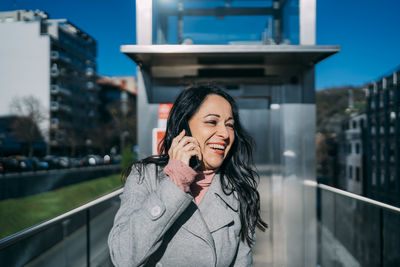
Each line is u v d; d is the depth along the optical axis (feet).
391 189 43.11
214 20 12.60
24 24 181.68
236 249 3.84
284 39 12.37
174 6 12.55
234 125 4.31
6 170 115.85
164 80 12.85
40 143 176.96
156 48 10.15
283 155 13.00
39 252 7.47
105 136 197.67
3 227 31.27
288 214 12.97
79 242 9.76
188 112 3.79
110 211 12.29
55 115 187.01
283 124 12.98
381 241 9.72
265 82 12.96
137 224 3.03
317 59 11.82
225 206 3.87
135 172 3.81
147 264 3.46
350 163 69.15
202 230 3.47
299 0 12.06
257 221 4.34
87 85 214.07
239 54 10.80
